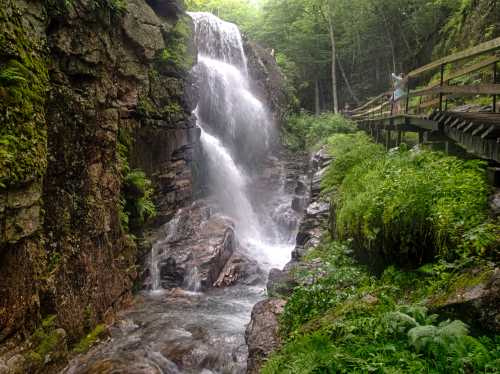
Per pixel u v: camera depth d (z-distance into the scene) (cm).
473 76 1531
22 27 573
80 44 745
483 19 1691
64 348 642
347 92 3272
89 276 772
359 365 363
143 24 1055
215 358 723
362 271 710
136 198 1040
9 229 519
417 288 529
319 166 1656
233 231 1402
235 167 1969
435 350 345
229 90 2073
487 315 372
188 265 1166
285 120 2561
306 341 454
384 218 633
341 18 2933
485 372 314
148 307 974
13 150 518
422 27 2511
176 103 1372
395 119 1277
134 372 648
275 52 3244
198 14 2184
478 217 507
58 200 686
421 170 711
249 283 1203
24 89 555
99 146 826
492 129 560
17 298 556
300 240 1205
